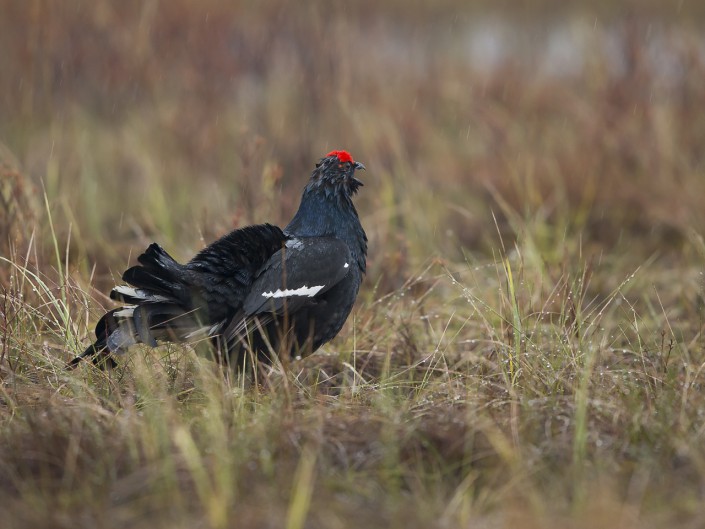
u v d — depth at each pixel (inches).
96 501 400.8
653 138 959.0
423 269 775.7
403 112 1134.4
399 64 1380.4
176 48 1160.2
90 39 1153.4
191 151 1049.5
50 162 868.6
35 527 381.1
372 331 649.0
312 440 442.6
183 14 1160.8
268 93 1131.9
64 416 470.9
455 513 395.2
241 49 1158.3
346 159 603.5
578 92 1158.3
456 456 439.8
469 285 743.7
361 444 446.3
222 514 377.7
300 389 536.7
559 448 439.8
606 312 709.9
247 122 1059.9
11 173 702.5
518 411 483.5
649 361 561.6
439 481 420.2
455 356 621.3
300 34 1085.1
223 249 551.2
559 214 904.3
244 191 773.9
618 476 420.5
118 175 1027.9
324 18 1111.0
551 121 1092.5
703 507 389.7
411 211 858.8
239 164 962.1
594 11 1731.1
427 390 530.3
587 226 901.2
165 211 866.1
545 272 701.9
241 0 1211.2
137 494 404.8
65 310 599.5
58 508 395.5
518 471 415.5
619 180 940.6
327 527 381.7
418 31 1622.8
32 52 1051.9
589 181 935.7
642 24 1069.1
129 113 1138.7
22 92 1085.1
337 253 583.5
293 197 874.1
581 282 630.5
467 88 1211.2
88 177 943.7
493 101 1147.9
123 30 1170.6
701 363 557.9
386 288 744.3
